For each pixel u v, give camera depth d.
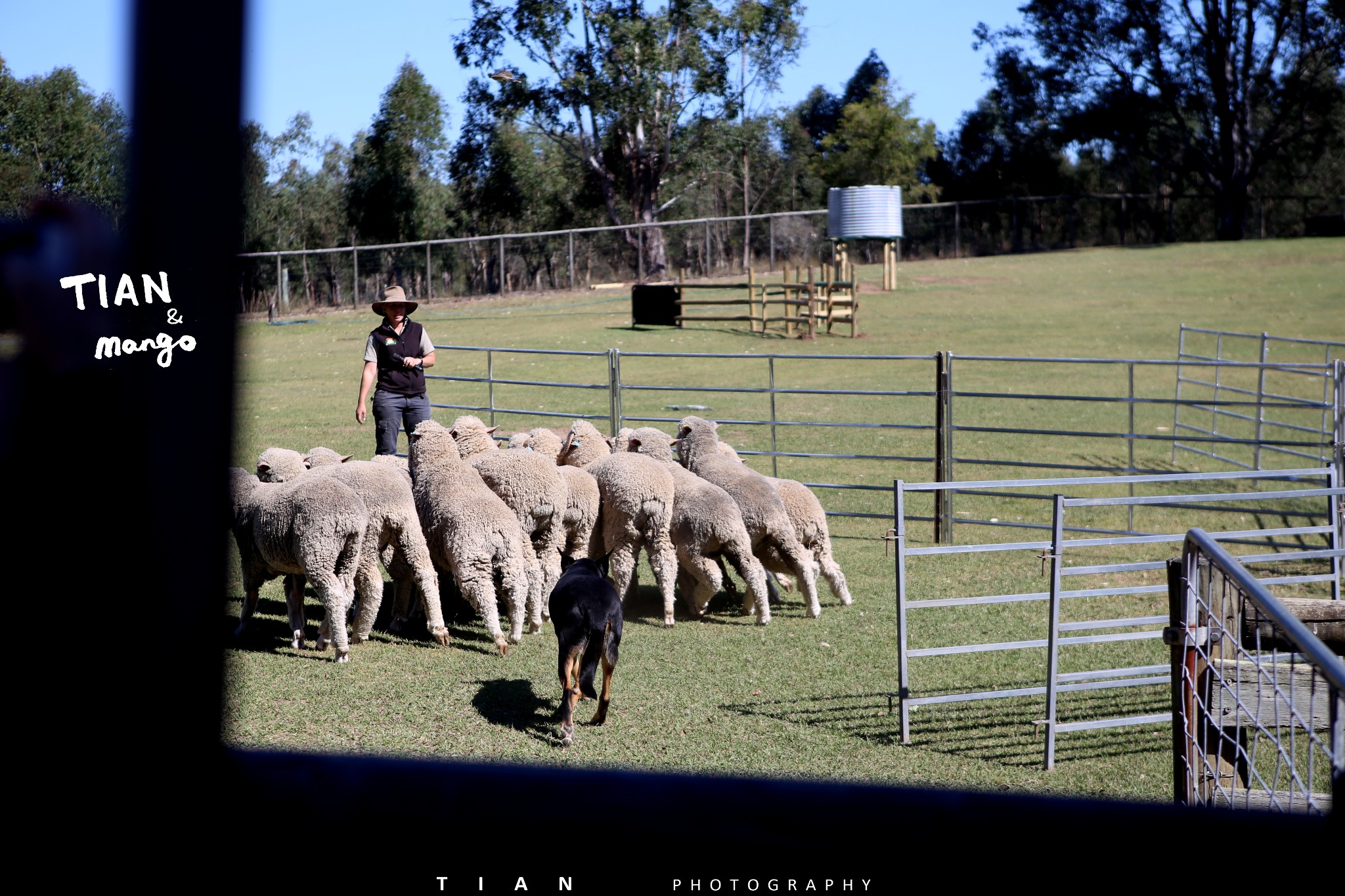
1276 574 9.62
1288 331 27.70
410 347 9.23
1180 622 4.47
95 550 5.32
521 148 47.97
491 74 43.12
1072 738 5.96
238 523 7.02
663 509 7.84
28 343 5.29
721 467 8.45
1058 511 5.69
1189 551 4.32
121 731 4.39
